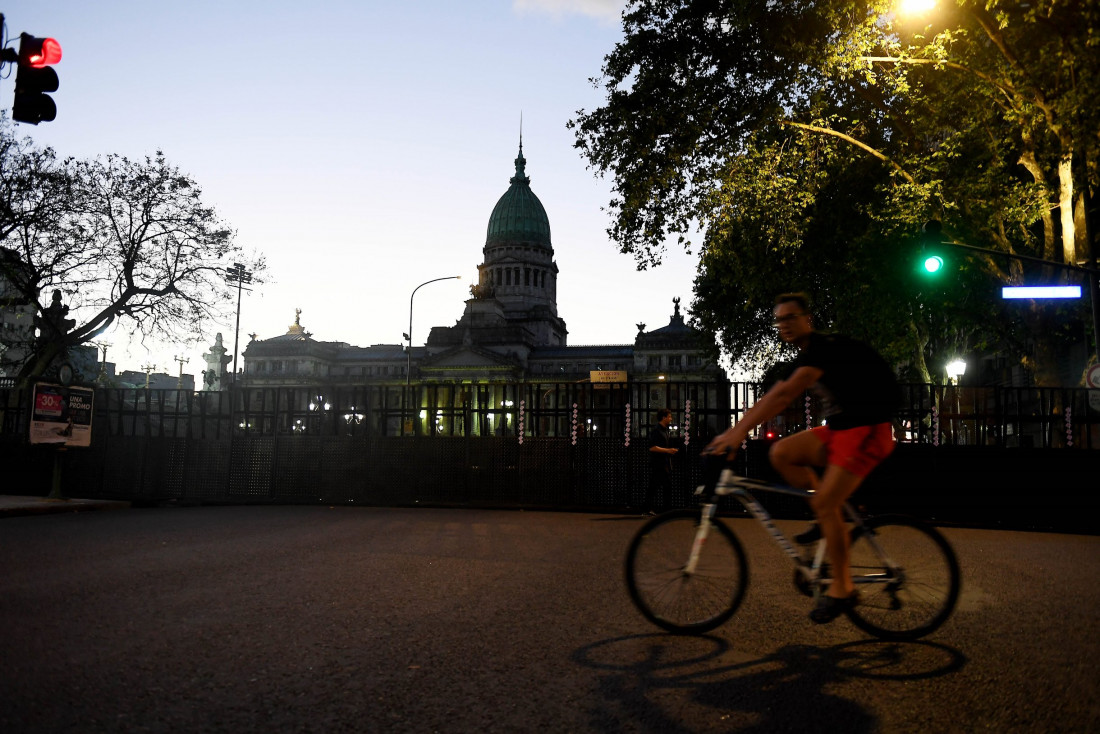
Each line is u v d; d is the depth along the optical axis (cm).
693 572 457
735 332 3309
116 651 398
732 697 335
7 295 2602
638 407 1460
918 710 321
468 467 1502
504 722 303
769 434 1344
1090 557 866
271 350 10300
